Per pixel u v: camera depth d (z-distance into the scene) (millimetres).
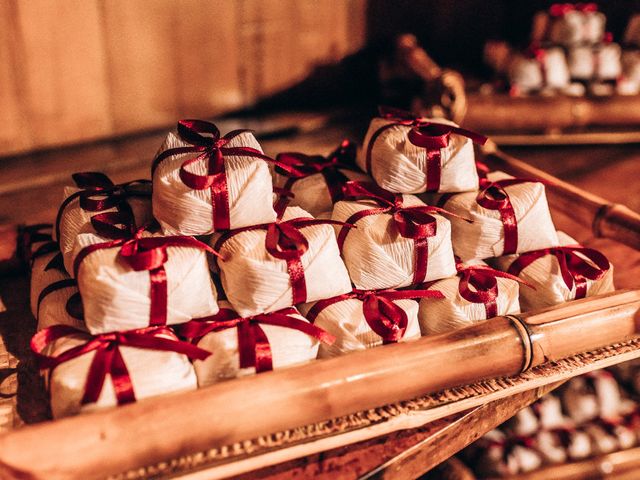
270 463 276
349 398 281
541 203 341
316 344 298
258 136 690
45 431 252
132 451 257
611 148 687
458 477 412
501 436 437
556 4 807
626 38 725
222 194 290
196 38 665
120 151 630
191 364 290
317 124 735
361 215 317
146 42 638
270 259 292
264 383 273
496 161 488
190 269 284
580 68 676
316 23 735
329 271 301
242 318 297
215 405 265
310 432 281
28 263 382
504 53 701
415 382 290
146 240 285
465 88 681
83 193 321
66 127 626
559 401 452
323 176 357
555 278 335
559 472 423
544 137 683
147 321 282
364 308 308
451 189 336
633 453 434
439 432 301
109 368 273
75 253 292
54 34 585
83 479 255
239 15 682
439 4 802
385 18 778
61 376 271
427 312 325
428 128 333
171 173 291
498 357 302
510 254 344
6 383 310
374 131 343
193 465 267
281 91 749
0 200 526
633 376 463
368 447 293
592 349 323
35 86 594
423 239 313
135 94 653
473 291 323
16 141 604
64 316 299
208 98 701
